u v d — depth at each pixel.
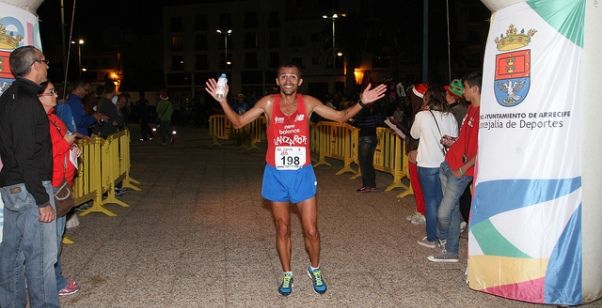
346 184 10.66
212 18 64.62
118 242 6.46
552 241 4.38
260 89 63.34
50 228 4.02
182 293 4.84
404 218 7.67
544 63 4.25
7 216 3.97
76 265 5.59
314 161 14.24
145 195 9.54
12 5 4.54
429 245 6.22
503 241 4.59
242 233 6.89
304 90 59.62
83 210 8.23
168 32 66.62
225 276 5.29
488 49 4.64
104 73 70.44
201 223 7.43
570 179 4.29
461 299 4.70
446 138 5.70
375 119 9.55
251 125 18.27
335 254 5.98
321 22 59.06
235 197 9.32
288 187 4.61
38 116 3.76
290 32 60.84
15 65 3.78
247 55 63.53
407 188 9.52
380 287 4.98
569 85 4.21
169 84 67.12
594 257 4.39
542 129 4.31
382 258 5.84
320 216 7.82
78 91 8.13
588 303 4.51
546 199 4.36
